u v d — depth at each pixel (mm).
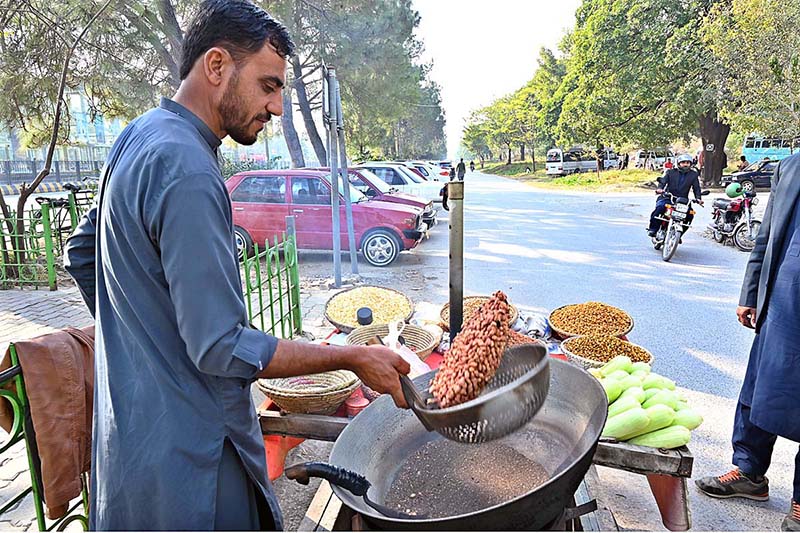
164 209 1135
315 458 3178
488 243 10383
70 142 11008
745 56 12375
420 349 2900
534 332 3287
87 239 1496
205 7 1313
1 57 9000
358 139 20766
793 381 2264
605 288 6902
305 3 13133
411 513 1523
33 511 2684
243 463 1332
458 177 2004
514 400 1143
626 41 20000
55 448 1772
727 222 9727
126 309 1249
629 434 2096
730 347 4816
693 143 39719
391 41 14016
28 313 6176
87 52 9453
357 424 1737
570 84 26641
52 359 1782
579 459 1314
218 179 1216
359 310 3232
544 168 46875
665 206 8789
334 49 13516
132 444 1261
